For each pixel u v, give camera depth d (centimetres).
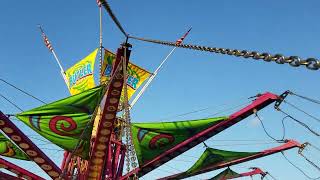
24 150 2383
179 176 3206
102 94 2278
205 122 2603
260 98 2370
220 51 816
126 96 1509
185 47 958
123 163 2988
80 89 3422
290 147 2714
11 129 2239
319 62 601
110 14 1028
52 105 2314
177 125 2638
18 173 2745
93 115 2305
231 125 2605
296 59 636
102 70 3262
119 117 3050
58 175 2533
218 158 3131
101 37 3278
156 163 2858
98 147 2359
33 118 2361
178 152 2797
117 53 1827
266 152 2867
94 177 2548
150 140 2731
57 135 2467
